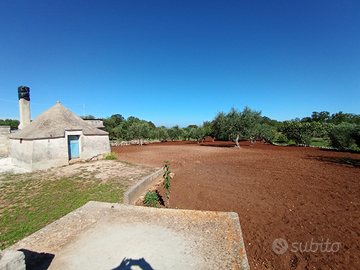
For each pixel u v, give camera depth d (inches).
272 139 1270.9
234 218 147.5
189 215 153.9
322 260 138.3
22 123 524.7
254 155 639.8
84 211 165.5
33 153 390.3
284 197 253.4
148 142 1310.3
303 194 261.6
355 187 281.9
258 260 142.3
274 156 613.3
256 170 407.5
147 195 222.2
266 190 281.3
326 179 328.8
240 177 352.8
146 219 149.9
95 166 434.6
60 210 204.7
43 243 120.8
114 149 874.8
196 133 1209.4
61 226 141.6
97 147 536.7
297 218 197.8
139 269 96.0
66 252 111.7
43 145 408.2
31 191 264.2
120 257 106.2
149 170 395.5
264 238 167.5
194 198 256.7
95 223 145.5
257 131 963.3
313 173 373.1
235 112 880.9
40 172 376.2
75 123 508.4
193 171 402.0
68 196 244.8
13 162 462.6
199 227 136.5
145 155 643.5
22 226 171.6
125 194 206.5
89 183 300.0
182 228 135.7
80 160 490.6
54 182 305.9
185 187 299.4
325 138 920.9
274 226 185.5
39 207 212.2
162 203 237.9
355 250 145.9
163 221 146.3
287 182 316.8
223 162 507.5
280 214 207.9
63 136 447.5
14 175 352.8
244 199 250.2
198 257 104.9
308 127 947.3
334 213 204.4
